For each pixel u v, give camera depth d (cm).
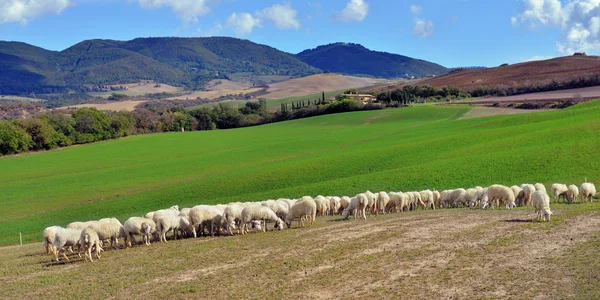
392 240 2547
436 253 2230
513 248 2191
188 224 3278
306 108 19662
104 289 2105
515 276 1838
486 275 1880
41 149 12469
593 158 5294
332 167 7506
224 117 19825
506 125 10306
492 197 3575
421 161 7106
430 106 16425
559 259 1972
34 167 10050
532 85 19775
